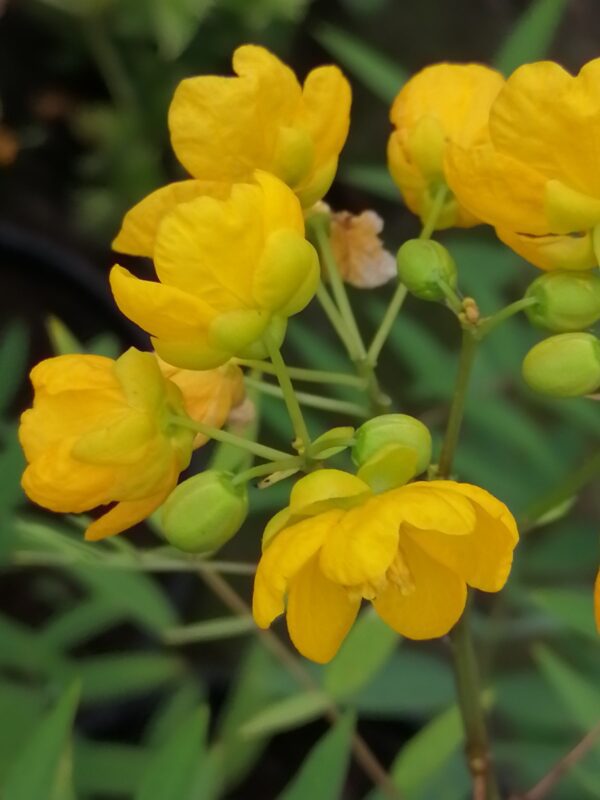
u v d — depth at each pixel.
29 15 0.58
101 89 0.62
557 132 0.26
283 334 0.27
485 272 0.39
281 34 0.56
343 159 0.57
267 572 0.26
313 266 0.27
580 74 0.26
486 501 0.26
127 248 0.28
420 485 0.26
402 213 0.56
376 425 0.27
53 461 0.27
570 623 0.32
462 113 0.29
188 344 0.27
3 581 0.47
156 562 0.31
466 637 0.29
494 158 0.27
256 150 0.28
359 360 0.29
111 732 0.44
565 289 0.27
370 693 0.37
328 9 0.60
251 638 0.47
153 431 0.27
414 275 0.28
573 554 0.38
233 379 0.28
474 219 0.29
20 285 0.54
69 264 0.54
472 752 0.30
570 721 0.37
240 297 0.26
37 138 0.60
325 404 0.29
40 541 0.33
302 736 0.44
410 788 0.33
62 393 0.27
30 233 0.55
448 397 0.38
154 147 0.57
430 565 0.27
